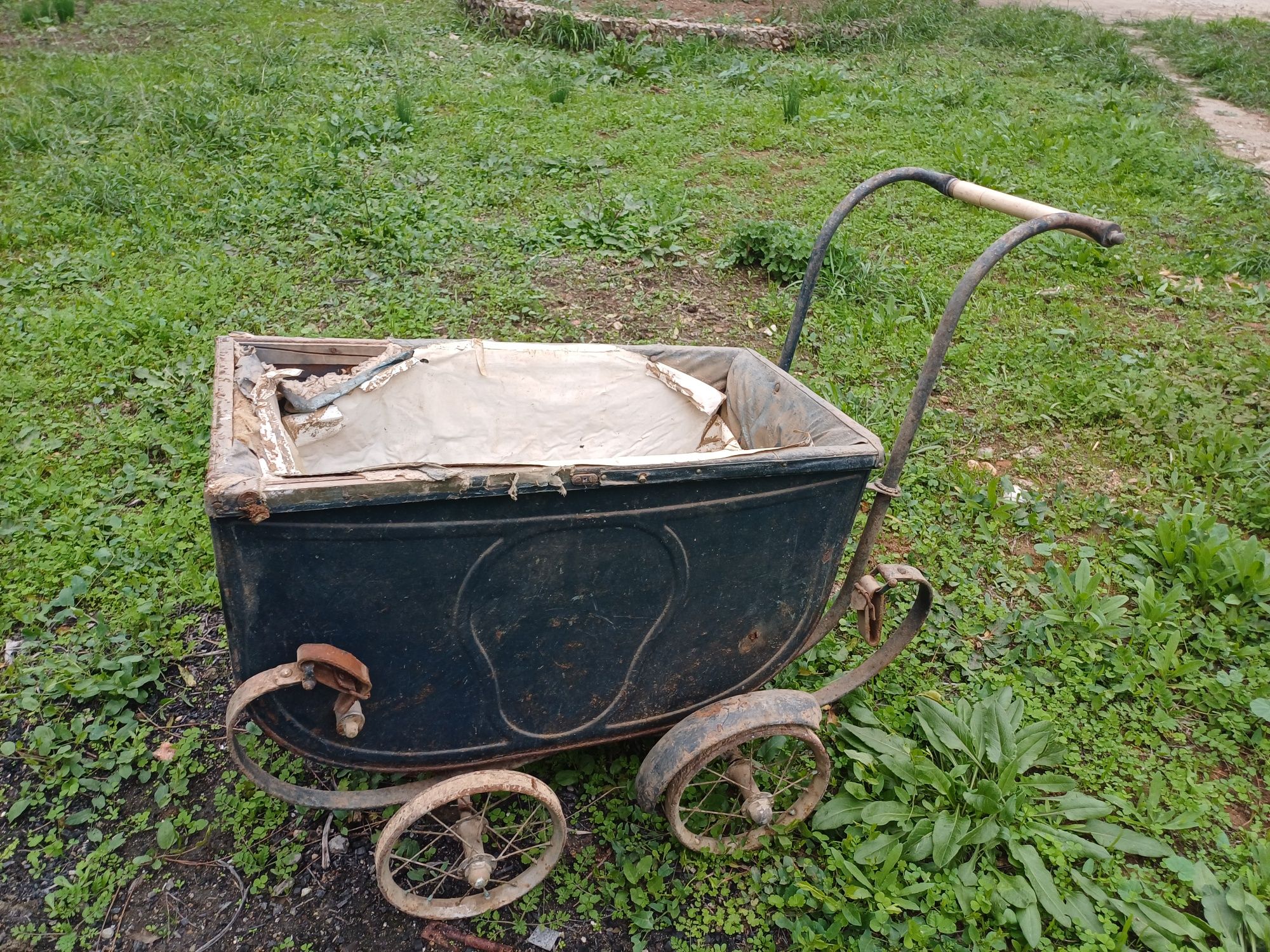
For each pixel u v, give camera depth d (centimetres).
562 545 207
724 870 247
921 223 661
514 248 581
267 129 736
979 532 379
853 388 468
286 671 192
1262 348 520
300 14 1104
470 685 218
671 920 236
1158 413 455
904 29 1176
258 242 570
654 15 1134
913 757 267
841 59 1079
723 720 228
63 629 311
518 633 215
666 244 600
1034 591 348
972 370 493
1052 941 236
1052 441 448
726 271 579
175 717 283
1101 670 317
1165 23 1363
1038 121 888
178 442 393
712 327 517
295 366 272
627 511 208
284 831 251
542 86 889
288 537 184
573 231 607
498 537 199
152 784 264
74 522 344
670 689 244
